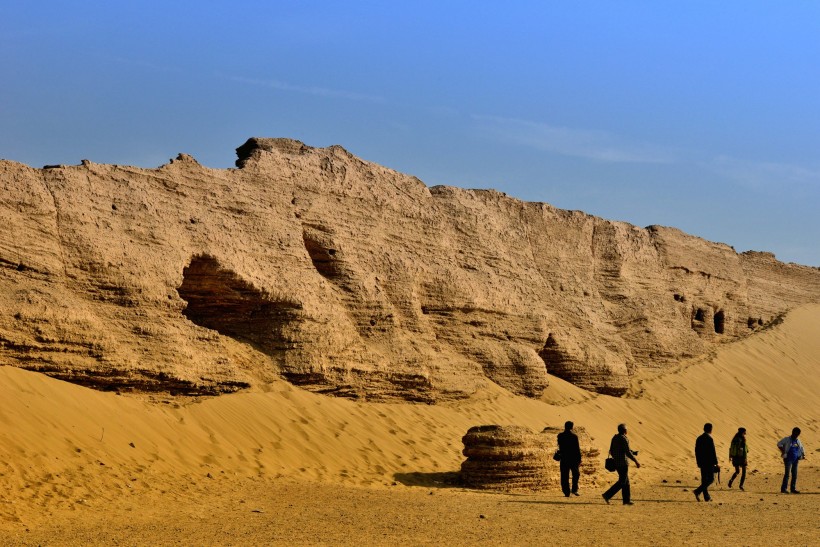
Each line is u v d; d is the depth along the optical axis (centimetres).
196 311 2425
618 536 1480
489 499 1928
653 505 1955
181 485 1798
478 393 2917
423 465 2292
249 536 1405
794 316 4956
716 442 3453
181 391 2181
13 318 1919
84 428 1875
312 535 1427
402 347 2755
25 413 1812
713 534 1528
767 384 4184
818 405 4191
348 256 2762
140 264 2212
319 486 1955
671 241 4325
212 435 2086
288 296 2494
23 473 1639
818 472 3011
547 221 3706
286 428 2233
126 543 1327
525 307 3306
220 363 2283
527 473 2125
